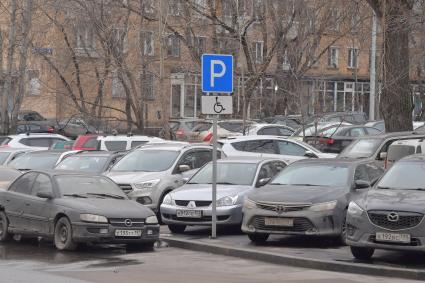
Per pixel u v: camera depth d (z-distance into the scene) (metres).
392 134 25.98
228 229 22.52
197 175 23.39
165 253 18.58
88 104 46.66
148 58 41.69
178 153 25.56
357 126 36.19
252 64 43.50
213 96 19.64
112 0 40.81
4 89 43.25
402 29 26.67
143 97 42.19
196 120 43.19
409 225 15.20
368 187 18.77
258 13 42.69
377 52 46.78
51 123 49.47
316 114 39.16
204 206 21.23
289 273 15.46
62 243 18.69
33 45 43.16
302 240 19.98
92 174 20.66
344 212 18.56
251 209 18.97
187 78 49.28
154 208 23.94
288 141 30.66
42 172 20.23
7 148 34.78
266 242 19.55
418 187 16.70
